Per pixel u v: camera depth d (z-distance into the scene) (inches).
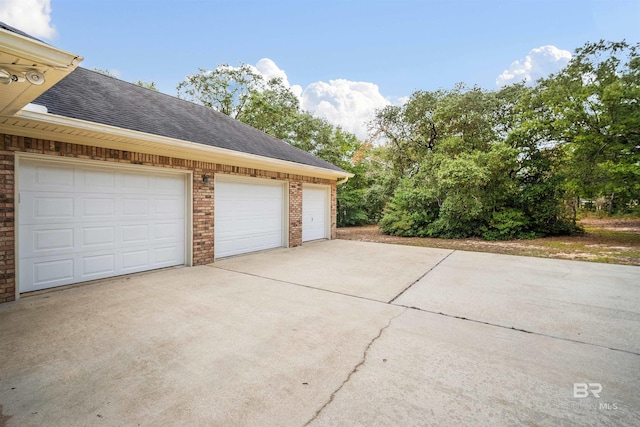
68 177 206.4
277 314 163.2
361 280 238.2
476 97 579.5
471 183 466.3
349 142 1012.5
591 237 486.9
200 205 284.2
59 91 218.8
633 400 92.2
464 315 164.2
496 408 88.0
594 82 454.9
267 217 372.5
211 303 179.5
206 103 853.8
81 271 214.5
